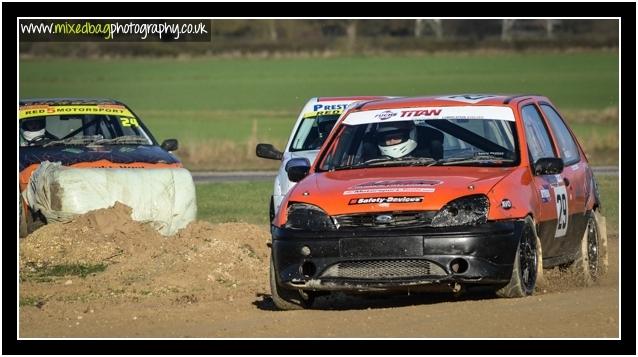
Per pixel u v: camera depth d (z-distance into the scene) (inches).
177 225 2027.6
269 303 1451.8
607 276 1689.2
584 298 1323.8
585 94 7736.2
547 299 1310.3
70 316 1365.7
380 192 1305.4
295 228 1312.7
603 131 5398.6
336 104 2155.5
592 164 4190.5
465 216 1273.4
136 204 1982.0
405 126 1469.0
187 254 1761.8
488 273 1259.8
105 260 1827.0
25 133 2249.0
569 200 1505.9
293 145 2085.4
